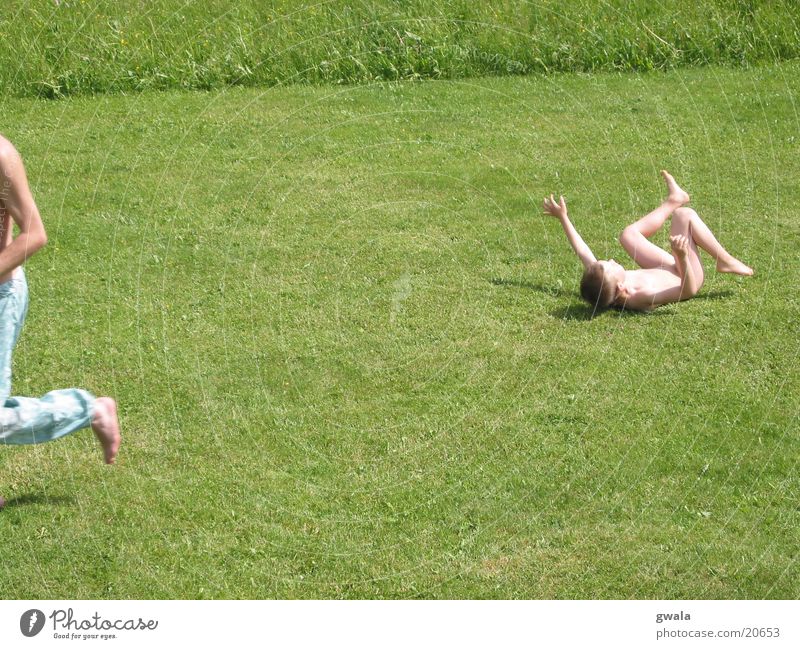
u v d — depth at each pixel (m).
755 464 3.69
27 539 3.31
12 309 3.27
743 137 7.68
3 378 3.26
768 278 5.32
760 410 4.05
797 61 9.59
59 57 9.31
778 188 6.68
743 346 4.59
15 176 3.13
